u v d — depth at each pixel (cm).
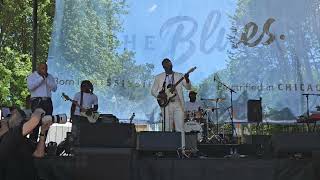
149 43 824
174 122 688
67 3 827
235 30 824
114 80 821
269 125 888
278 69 814
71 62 818
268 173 430
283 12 819
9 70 1667
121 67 824
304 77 810
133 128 429
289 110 807
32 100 702
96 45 823
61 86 812
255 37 820
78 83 816
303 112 805
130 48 825
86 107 732
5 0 1627
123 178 422
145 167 433
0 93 1647
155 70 822
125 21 828
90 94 751
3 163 370
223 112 825
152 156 461
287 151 436
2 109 655
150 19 826
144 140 455
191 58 823
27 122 379
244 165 433
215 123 830
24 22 1675
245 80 819
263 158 438
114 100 819
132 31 827
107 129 427
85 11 827
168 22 826
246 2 823
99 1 829
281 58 814
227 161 435
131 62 823
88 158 424
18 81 1698
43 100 711
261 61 818
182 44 823
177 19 825
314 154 428
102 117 650
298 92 809
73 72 816
